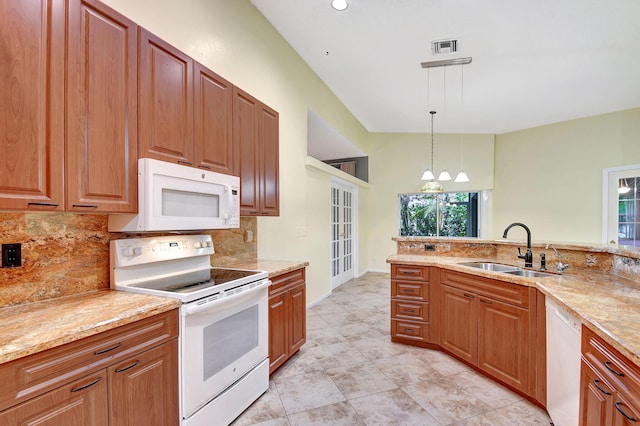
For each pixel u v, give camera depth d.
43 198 1.26
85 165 1.41
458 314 2.64
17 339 1.07
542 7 2.69
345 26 3.23
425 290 2.96
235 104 2.42
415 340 3.01
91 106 1.44
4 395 0.98
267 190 2.83
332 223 5.52
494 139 6.34
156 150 1.75
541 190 5.71
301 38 3.57
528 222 5.85
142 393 1.40
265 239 3.35
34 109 1.24
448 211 6.86
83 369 1.18
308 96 4.25
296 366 2.63
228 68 2.82
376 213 7.12
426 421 1.91
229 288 1.89
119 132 1.56
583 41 3.16
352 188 6.57
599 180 5.06
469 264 2.87
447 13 2.88
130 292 1.72
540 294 1.96
